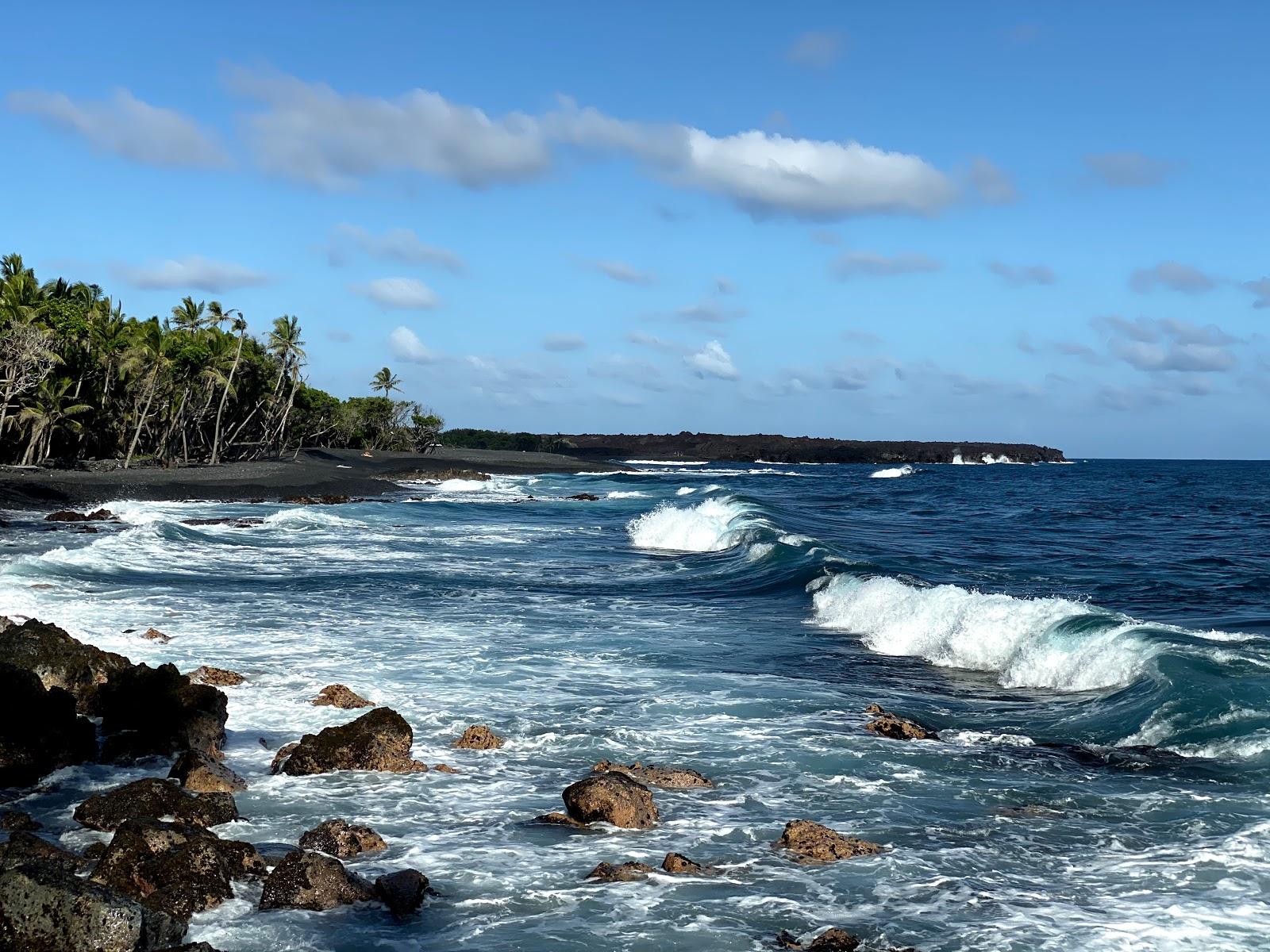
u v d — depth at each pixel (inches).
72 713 444.5
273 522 1731.1
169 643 682.8
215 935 276.7
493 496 2896.2
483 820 373.1
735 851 341.1
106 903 245.8
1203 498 3125.0
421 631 753.0
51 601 829.8
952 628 690.8
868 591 834.2
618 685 589.9
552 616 840.3
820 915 290.0
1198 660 542.3
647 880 315.3
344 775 424.2
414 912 293.0
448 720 509.4
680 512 1642.5
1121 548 1478.8
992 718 523.2
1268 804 378.6
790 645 722.8
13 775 401.4
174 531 1424.7
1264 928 275.7
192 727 450.0
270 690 562.3
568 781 420.2
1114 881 310.7
